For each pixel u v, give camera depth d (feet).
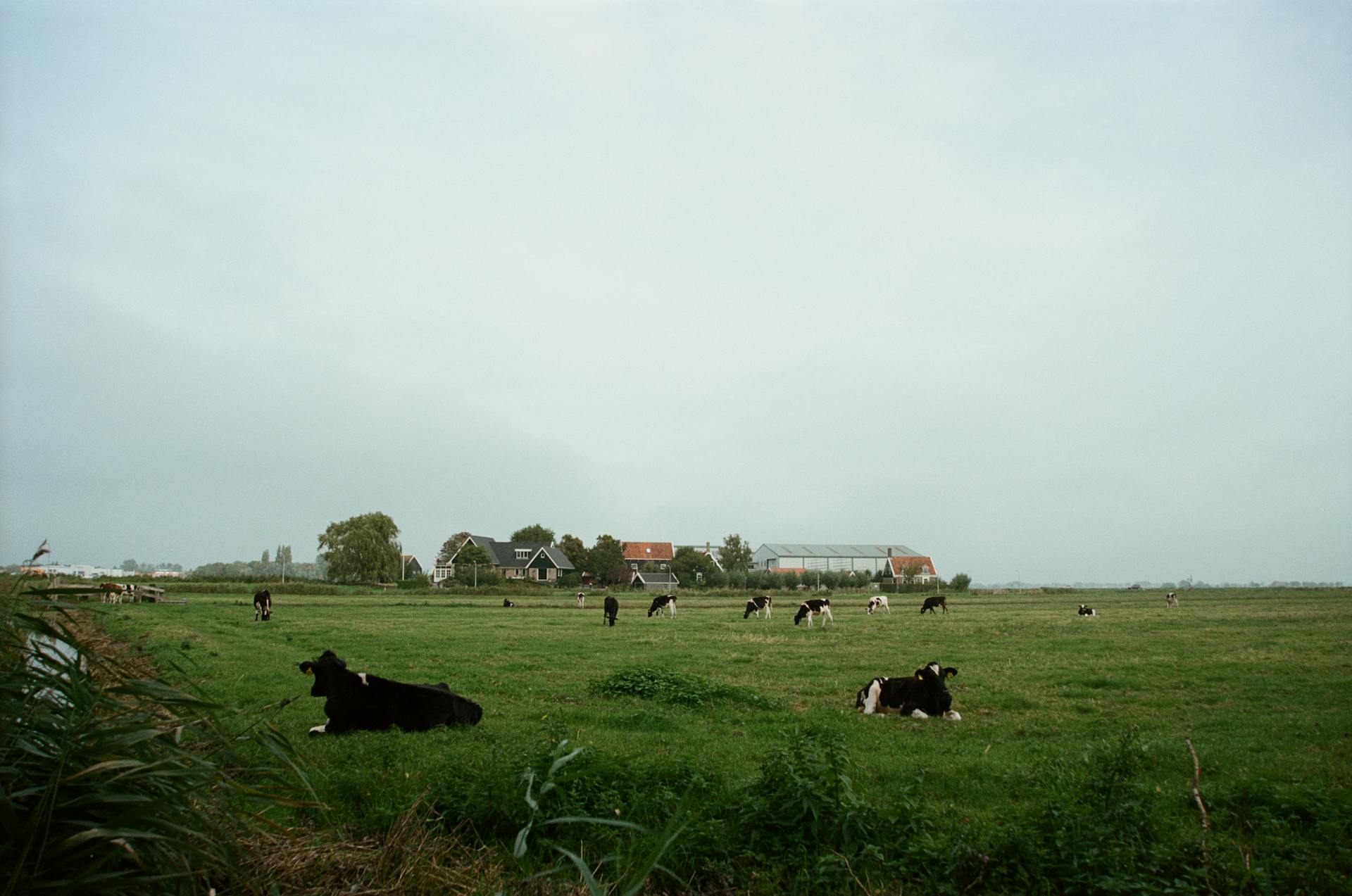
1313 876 18.53
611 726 39.60
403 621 127.24
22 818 13.75
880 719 43.27
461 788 24.54
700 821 22.59
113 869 13.97
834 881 19.35
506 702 46.60
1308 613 149.69
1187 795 25.64
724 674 61.98
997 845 19.90
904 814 22.20
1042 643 89.20
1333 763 31.24
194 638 80.07
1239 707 46.29
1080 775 27.02
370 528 337.11
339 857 20.39
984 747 34.91
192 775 15.30
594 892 13.79
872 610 180.14
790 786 22.21
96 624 74.64
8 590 16.19
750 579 352.69
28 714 14.79
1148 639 92.79
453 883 19.25
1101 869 18.65
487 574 356.59
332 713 37.27
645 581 391.65
